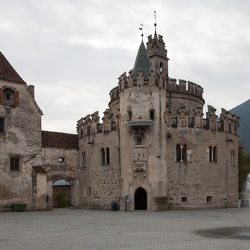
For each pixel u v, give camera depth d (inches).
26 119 1966.0
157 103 1910.7
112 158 2032.5
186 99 2225.6
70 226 1141.1
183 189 1940.2
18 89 1956.2
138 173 1867.6
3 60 1982.0
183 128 1979.6
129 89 1939.0
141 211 1820.9
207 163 2026.3
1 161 1843.0
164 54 2450.8
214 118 2078.0
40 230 1034.1
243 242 813.2
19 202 1879.9
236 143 2217.0
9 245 773.9
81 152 2235.5
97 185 2090.3
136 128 1884.8
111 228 1086.4
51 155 2122.3
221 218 1424.7
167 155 1927.9
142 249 722.2
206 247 746.2
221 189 2066.9
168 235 927.0
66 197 2475.4
